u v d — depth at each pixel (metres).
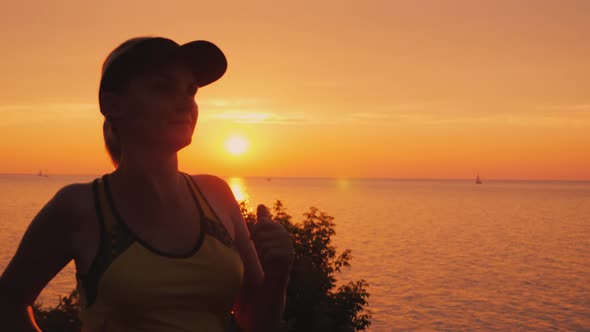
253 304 1.87
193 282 1.62
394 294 87.62
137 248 1.61
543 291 94.38
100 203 1.69
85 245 1.65
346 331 23.12
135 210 1.67
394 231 175.62
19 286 1.72
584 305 84.56
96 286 1.59
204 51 1.69
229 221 1.88
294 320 20.42
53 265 1.71
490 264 120.62
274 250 1.71
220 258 1.69
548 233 180.75
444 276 104.88
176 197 1.71
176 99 1.68
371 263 115.81
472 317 75.25
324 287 23.05
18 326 1.72
